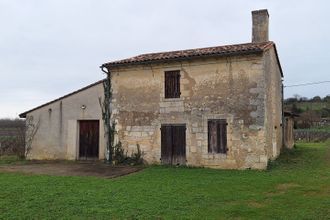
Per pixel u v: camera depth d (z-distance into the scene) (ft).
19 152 63.67
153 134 47.19
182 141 45.32
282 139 62.18
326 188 29.84
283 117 63.77
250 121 41.52
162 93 46.85
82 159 53.83
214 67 43.96
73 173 40.81
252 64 41.91
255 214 22.25
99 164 48.91
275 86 52.60
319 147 75.97
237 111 42.27
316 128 148.87
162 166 45.27
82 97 53.88
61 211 23.12
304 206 23.97
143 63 47.44
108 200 26.02
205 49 48.98
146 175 38.24
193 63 45.09
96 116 52.75
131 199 26.30
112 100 50.29
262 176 35.91
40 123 56.80
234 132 42.27
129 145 48.65
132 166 46.16
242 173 38.34
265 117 41.34
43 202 25.52
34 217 21.81
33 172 41.70
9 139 75.72
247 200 25.98
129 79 49.29
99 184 32.86
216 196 27.14
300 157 53.83
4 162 53.52
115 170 42.78
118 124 49.60
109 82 50.85
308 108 193.77
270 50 47.60
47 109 56.39
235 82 42.63
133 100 48.78
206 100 44.11
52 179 35.86
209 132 43.78
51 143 55.83
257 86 41.45
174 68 46.24
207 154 43.65
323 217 21.26
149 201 25.63
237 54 42.09
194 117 44.70
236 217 21.70
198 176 36.73
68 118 54.80
